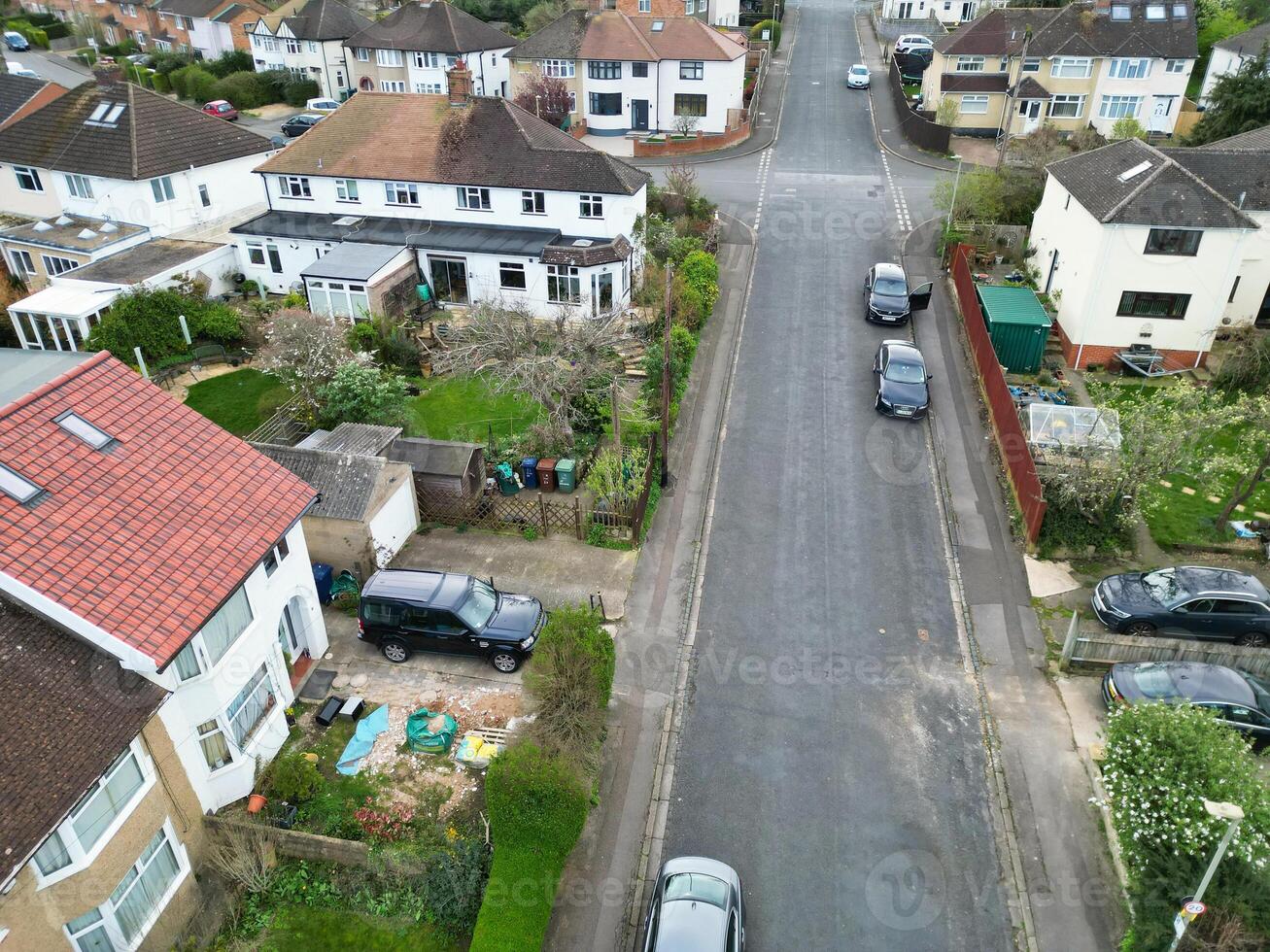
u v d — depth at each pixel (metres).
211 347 36.75
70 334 36.69
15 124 46.62
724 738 20.92
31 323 37.09
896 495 29.02
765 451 31.19
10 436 17.17
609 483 26.78
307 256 41.72
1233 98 47.44
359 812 18.81
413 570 23.22
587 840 18.73
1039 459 28.38
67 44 99.56
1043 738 20.80
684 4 72.81
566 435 29.73
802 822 19.03
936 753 20.53
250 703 19.39
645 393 32.81
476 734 20.62
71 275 39.06
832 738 20.89
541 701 19.58
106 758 14.49
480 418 32.88
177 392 34.78
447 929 17.02
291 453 25.22
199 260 40.88
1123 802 16.70
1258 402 26.53
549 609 24.23
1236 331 35.31
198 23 89.81
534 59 63.19
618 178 39.31
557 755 17.94
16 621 15.25
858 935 16.92
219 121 48.41
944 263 43.91
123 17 100.88
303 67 77.88
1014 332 34.38
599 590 25.12
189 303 36.97
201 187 46.47
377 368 30.77
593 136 64.38
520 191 40.22
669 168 56.31
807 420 32.84
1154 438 24.91
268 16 80.69
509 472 28.66
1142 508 27.45
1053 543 26.55
